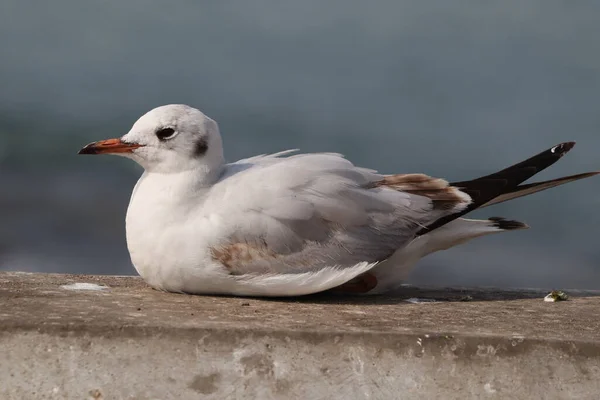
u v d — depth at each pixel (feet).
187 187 31.91
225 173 33.17
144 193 32.37
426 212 34.01
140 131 32.40
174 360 25.72
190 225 31.48
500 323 29.25
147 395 25.49
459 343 26.45
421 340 26.35
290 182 32.09
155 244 31.58
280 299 32.55
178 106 32.83
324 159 33.63
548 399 26.32
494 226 35.81
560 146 36.19
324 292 34.47
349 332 26.35
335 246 32.30
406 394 26.12
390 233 33.32
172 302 30.58
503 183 34.94
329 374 26.00
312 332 26.21
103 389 25.45
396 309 31.32
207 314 28.55
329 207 32.19
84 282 34.50
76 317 26.86
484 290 36.96
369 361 26.17
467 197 34.53
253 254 31.42
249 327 26.32
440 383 26.23
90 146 32.37
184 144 32.14
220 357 25.84
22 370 25.43
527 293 36.58
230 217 31.40
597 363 26.63
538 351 26.61
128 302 30.09
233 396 25.75
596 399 26.40
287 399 25.82
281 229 31.55
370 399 26.03
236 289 31.99
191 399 25.61
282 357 25.98
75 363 25.54
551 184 35.29
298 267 31.94
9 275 35.40
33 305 28.66
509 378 26.40
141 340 25.77
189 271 31.50
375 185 33.91
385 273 34.58
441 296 35.19
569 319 30.42
